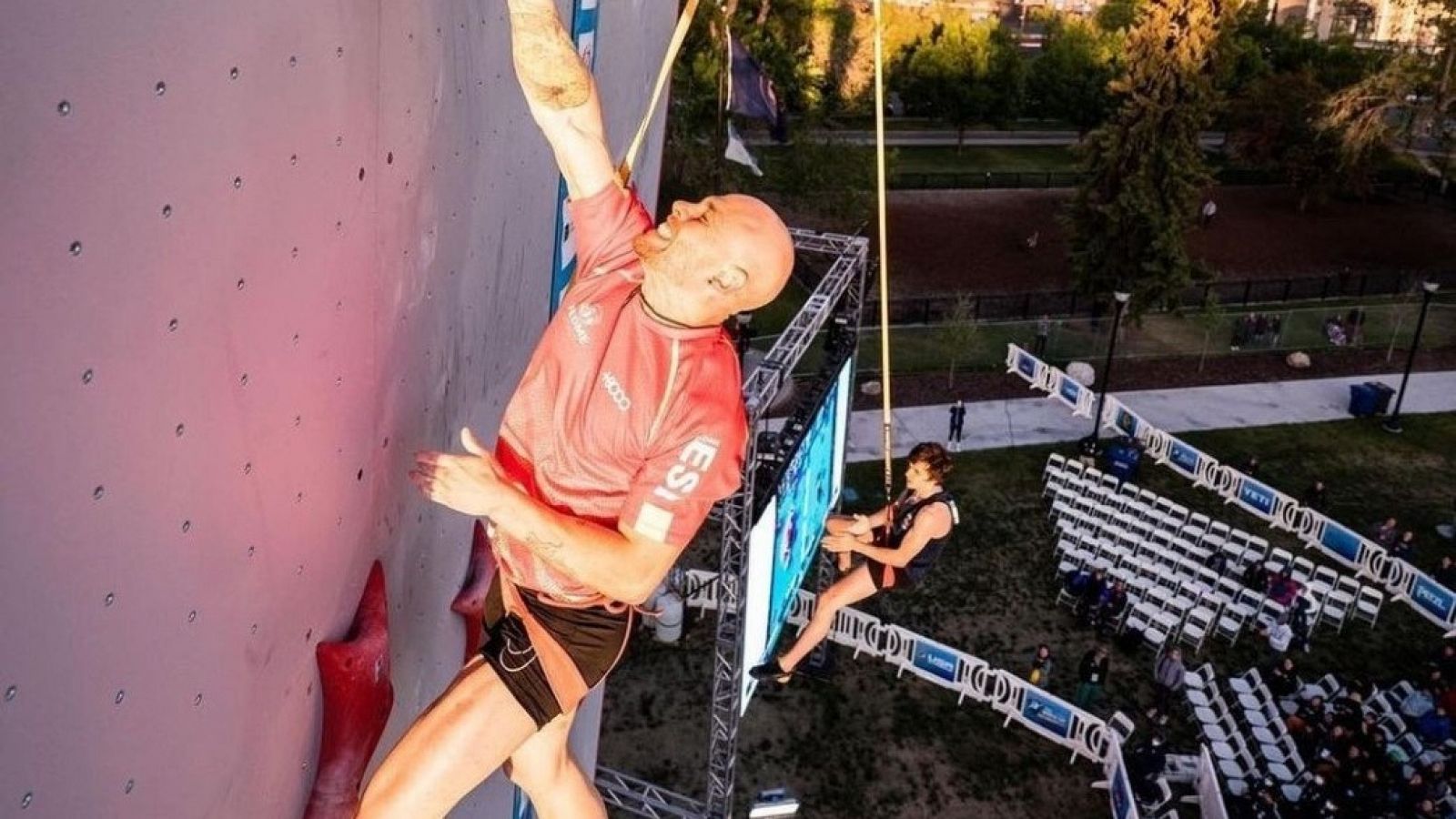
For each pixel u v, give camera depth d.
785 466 12.05
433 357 2.96
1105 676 16.50
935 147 51.44
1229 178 48.41
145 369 1.58
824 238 15.26
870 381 26.58
